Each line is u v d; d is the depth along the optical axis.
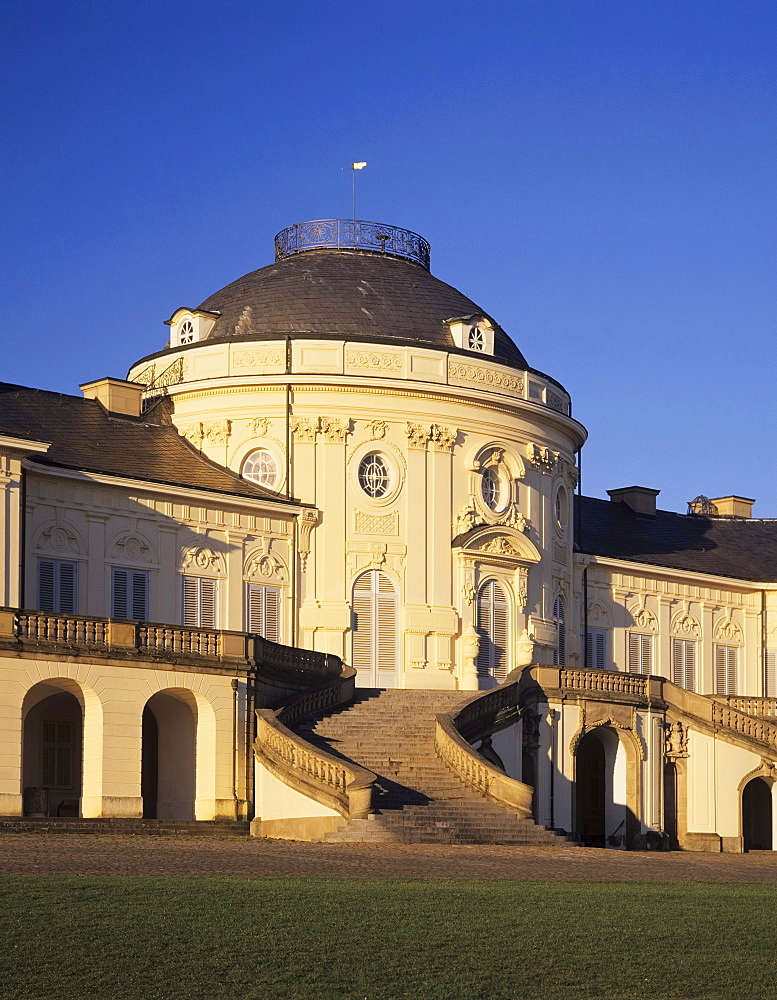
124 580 48.91
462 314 57.31
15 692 39.06
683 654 65.31
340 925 22.84
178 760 44.12
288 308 55.97
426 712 46.72
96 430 52.25
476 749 46.47
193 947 21.09
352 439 53.84
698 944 23.06
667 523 69.75
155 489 49.62
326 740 44.00
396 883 27.66
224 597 51.28
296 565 53.03
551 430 58.03
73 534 47.78
